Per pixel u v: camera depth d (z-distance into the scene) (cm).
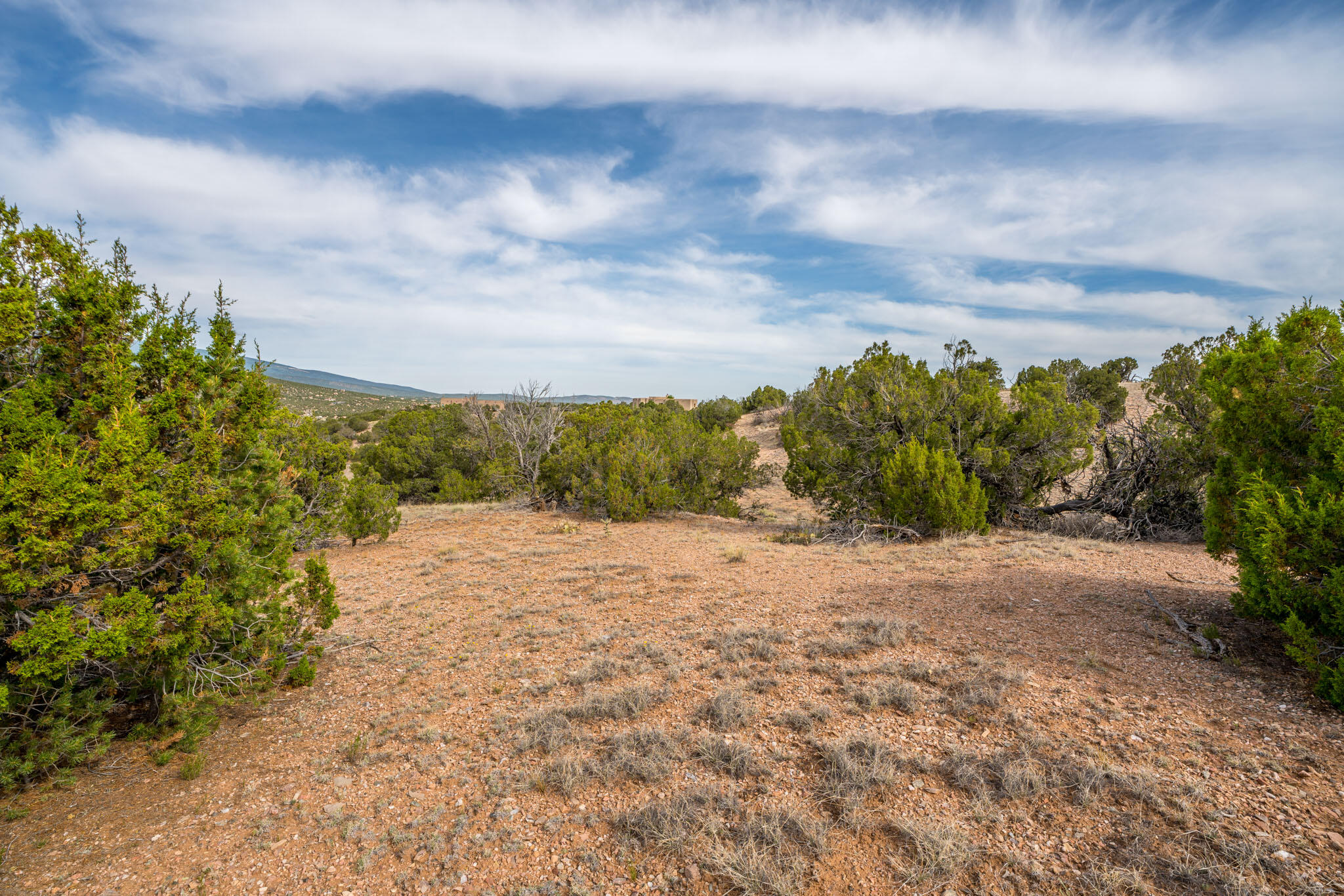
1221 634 588
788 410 4300
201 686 528
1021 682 515
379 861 360
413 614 880
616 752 446
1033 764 391
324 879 348
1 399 425
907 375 1694
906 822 347
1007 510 1441
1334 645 476
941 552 1108
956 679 531
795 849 336
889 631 654
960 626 674
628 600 895
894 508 1353
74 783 439
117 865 361
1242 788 353
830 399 1756
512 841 367
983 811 351
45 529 373
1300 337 591
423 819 398
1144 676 512
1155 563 920
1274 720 425
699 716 502
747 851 333
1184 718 439
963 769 389
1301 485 559
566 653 691
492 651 711
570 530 1554
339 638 766
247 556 541
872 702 493
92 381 466
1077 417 1406
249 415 568
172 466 471
